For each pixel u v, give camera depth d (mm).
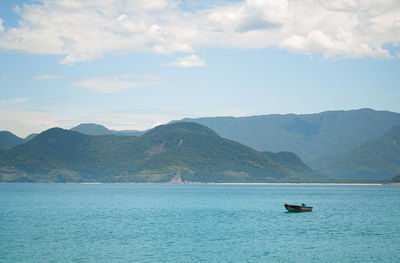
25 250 79375
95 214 144375
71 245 84562
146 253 77938
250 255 76688
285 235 98375
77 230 104312
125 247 83125
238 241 90312
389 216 140500
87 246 83688
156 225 115438
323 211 159625
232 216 140375
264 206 186250
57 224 115688
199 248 82625
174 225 115688
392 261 72125
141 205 189500
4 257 73750
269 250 80938
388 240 91500
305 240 91562
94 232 101250
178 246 84500
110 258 73750
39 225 113312
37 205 185375
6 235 95875
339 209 169625
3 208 168000
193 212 155000
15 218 130125
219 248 82688
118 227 110625
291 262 71625
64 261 71312
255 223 120875
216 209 169000
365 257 75125
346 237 95688
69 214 143875
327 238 94250
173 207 178750
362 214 147625
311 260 72938
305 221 125812
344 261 72250
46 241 88562
